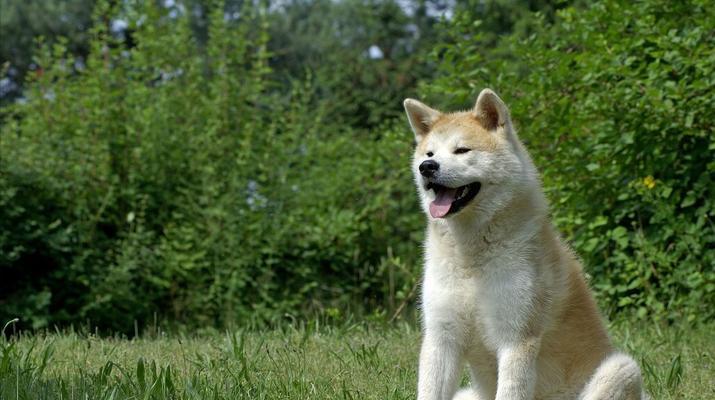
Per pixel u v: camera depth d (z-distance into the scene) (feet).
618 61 17.30
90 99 22.86
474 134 12.76
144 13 25.32
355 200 25.55
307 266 24.07
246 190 23.94
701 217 17.43
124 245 21.83
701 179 17.43
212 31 25.89
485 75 18.58
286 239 23.57
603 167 17.85
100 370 13.12
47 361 14.30
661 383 13.88
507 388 12.21
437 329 12.54
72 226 21.49
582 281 12.82
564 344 12.49
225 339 15.46
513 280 12.32
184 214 23.30
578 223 18.22
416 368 14.47
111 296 21.11
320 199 25.00
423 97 20.33
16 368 13.10
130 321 21.62
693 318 17.10
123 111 23.52
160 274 22.47
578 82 17.90
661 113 16.96
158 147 23.26
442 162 12.59
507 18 35.58
